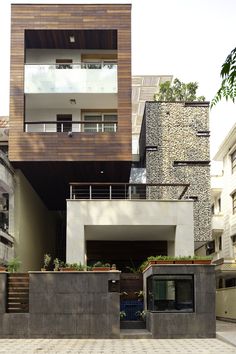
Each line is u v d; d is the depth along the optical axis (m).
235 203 29.08
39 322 13.88
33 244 25.78
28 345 12.33
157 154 23.80
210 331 13.98
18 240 21.69
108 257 25.03
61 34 22.67
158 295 14.13
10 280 14.25
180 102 24.22
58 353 10.96
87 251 25.00
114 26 22.28
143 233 22.14
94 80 22.38
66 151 21.27
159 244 25.20
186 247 19.50
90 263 24.91
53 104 23.72
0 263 19.30
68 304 13.97
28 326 13.87
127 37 22.27
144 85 33.53
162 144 23.89
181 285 14.23
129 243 25.17
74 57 24.34
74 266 14.51
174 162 23.77
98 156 21.28
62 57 24.33
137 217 19.69
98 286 14.07
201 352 11.10
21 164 21.52
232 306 24.00
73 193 21.48
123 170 22.88
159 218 19.70
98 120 24.23
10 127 21.33
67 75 22.33
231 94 4.05
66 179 24.30
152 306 14.24
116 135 21.48
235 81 3.93
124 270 24.94
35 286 14.03
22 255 22.69
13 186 21.73
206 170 23.72
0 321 13.88
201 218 23.33
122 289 17.41
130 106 21.75
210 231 23.22
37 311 13.93
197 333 13.94
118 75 22.02
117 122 21.75
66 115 24.17
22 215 22.70
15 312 14.05
